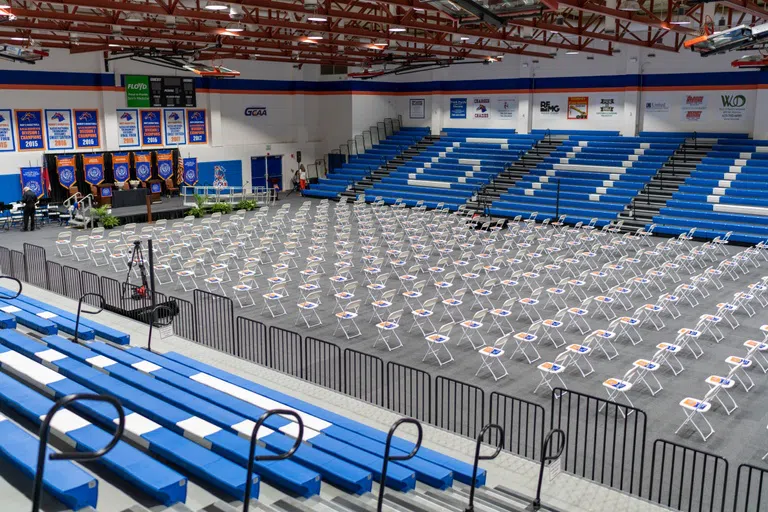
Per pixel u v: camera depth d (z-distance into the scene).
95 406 9.34
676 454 10.45
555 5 12.05
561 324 15.26
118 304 17.17
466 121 40.31
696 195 29.02
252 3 15.40
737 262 20.38
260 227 29.08
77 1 14.78
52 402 9.10
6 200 30.45
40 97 30.97
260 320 17.03
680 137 32.66
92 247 24.28
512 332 15.95
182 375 11.89
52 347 13.03
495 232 26.70
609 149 33.81
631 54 33.41
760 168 28.92
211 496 7.59
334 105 41.19
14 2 21.59
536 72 37.06
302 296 18.91
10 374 11.13
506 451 10.06
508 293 19.34
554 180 33.38
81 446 7.94
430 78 40.91
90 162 32.53
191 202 33.97
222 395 10.84
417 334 16.06
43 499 6.68
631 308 17.72
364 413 11.40
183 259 23.28
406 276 18.81
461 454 10.02
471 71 39.41
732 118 31.48
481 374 13.66
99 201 32.84
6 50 24.08
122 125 33.84
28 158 30.92
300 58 33.59
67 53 31.55
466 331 16.23
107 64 32.66
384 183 38.09
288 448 8.68
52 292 18.48
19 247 24.56
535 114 37.72
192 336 15.66
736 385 12.98
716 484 9.55
